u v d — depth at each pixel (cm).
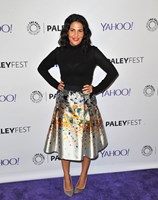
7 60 220
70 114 200
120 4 219
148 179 242
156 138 255
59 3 213
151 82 240
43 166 249
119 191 225
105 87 205
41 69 209
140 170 257
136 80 238
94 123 207
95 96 230
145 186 231
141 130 251
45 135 242
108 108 242
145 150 256
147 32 228
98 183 237
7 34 214
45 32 218
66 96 200
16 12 211
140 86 240
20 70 223
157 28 228
